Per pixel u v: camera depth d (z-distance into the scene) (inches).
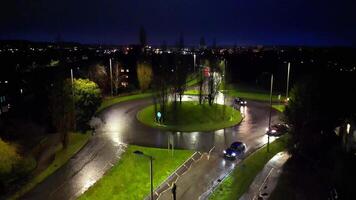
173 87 2780.5
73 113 1984.5
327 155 1626.5
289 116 1803.6
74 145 1939.0
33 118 2223.2
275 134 2086.6
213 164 1674.5
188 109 2596.0
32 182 1501.0
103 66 3472.0
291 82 3592.5
